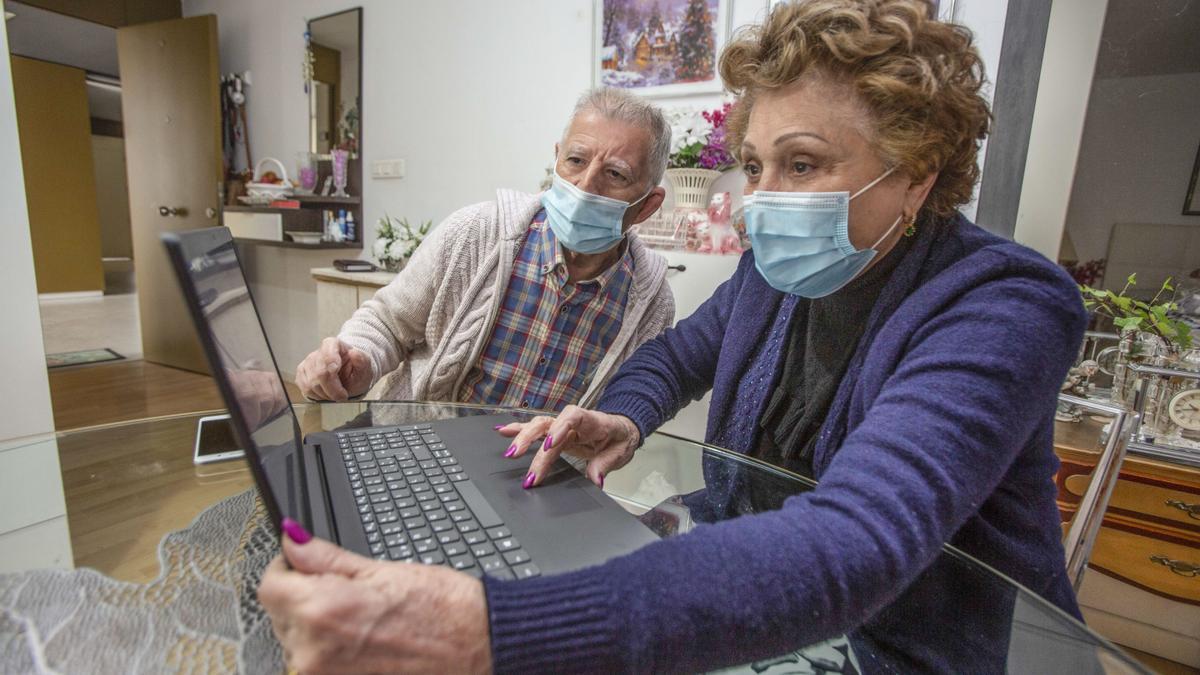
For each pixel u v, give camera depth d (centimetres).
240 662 42
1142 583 146
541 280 124
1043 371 49
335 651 32
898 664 53
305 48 311
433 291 126
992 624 58
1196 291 150
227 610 48
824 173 61
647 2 208
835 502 43
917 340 57
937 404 47
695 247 191
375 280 245
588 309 126
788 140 60
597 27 219
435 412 100
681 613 35
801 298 84
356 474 67
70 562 57
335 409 101
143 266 359
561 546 53
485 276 122
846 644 55
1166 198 149
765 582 37
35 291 187
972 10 160
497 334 125
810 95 59
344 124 305
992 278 56
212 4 354
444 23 263
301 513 50
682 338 104
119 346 409
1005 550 64
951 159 62
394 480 65
